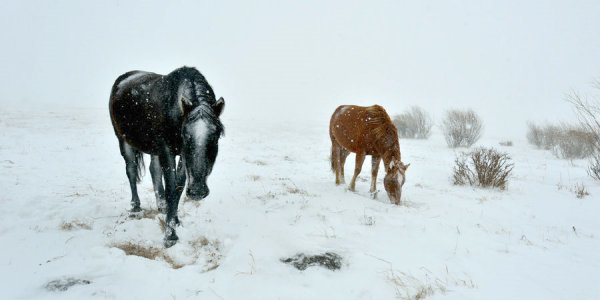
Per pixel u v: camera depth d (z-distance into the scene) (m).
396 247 4.93
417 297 3.67
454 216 6.57
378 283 3.95
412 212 6.62
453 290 3.84
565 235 5.87
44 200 6.76
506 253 4.95
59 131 17.22
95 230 5.48
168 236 5.09
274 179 9.41
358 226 5.64
